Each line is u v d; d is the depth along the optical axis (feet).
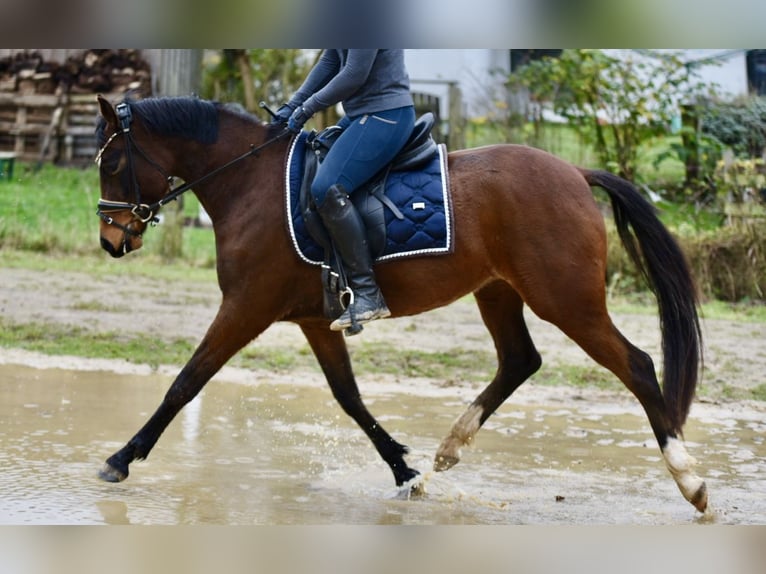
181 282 55.57
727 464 29.04
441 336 46.85
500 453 30.25
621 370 24.72
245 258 25.54
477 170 25.46
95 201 71.46
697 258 54.85
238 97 80.84
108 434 30.60
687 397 24.88
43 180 76.38
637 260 26.07
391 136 25.12
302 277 25.71
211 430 32.09
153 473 26.68
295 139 26.25
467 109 74.38
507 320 27.30
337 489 26.07
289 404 36.40
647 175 64.03
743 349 44.29
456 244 25.07
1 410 33.14
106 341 43.75
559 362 42.63
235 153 26.22
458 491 25.76
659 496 25.85
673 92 62.90
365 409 26.94
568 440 32.04
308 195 25.40
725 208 57.67
